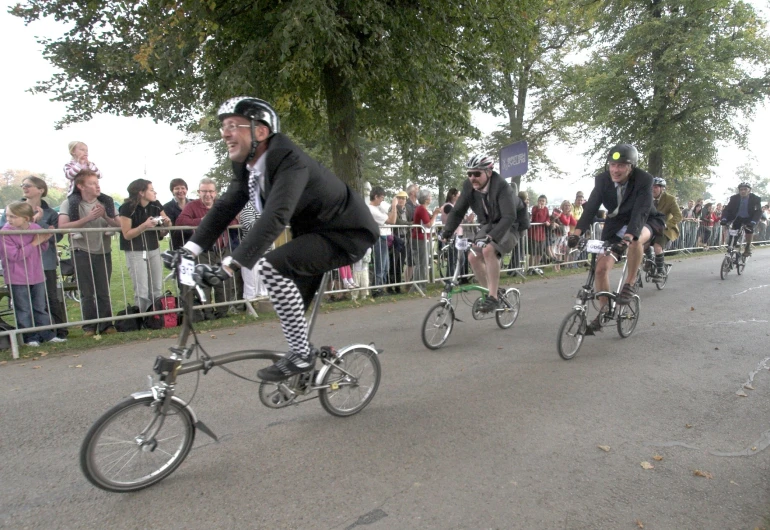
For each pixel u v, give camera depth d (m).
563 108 22.42
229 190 2.86
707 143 17.56
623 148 4.77
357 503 2.46
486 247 5.23
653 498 2.51
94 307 5.61
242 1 7.27
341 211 2.86
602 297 5.02
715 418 3.46
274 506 2.44
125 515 2.38
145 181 5.80
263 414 3.51
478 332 5.89
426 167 23.33
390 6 7.40
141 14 7.77
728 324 6.09
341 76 7.99
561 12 18.66
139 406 2.56
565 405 3.68
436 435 3.20
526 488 2.59
